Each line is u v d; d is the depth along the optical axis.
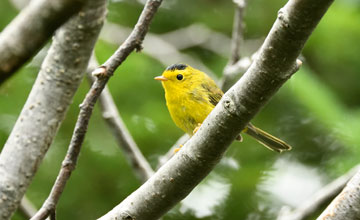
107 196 11.87
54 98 7.17
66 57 7.02
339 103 11.61
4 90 11.34
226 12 14.38
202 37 14.52
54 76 7.14
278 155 12.18
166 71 11.82
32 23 3.88
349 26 12.05
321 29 12.23
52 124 7.21
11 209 7.01
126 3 14.08
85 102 7.03
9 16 12.82
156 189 6.86
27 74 12.23
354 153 11.01
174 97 11.67
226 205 11.55
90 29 6.73
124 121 11.91
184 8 14.50
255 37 14.12
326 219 6.66
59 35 6.92
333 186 10.15
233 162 11.91
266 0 13.51
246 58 10.97
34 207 11.38
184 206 11.68
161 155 12.22
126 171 11.94
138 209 6.96
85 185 11.84
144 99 12.34
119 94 12.17
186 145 6.73
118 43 13.91
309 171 11.98
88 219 11.71
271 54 5.85
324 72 13.00
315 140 12.27
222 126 6.39
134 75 12.05
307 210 10.12
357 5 12.09
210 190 11.61
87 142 11.87
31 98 7.22
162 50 14.34
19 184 7.05
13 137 7.18
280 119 12.65
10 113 11.85
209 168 6.71
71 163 7.05
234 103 6.27
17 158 7.08
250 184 11.47
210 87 11.88
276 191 11.55
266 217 11.41
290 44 5.70
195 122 11.71
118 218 7.01
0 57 3.90
